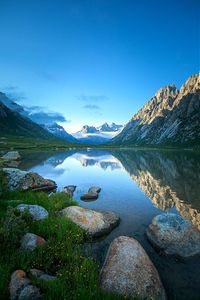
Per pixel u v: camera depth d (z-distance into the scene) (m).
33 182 25.97
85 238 14.43
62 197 21.27
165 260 12.25
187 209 21.03
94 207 21.31
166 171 47.72
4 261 10.06
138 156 101.56
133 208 21.19
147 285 9.36
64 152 116.06
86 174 43.00
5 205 16.72
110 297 8.38
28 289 8.02
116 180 36.66
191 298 9.51
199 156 99.19
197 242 13.11
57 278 9.12
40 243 11.87
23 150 109.31
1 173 23.17
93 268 10.38
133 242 11.46
